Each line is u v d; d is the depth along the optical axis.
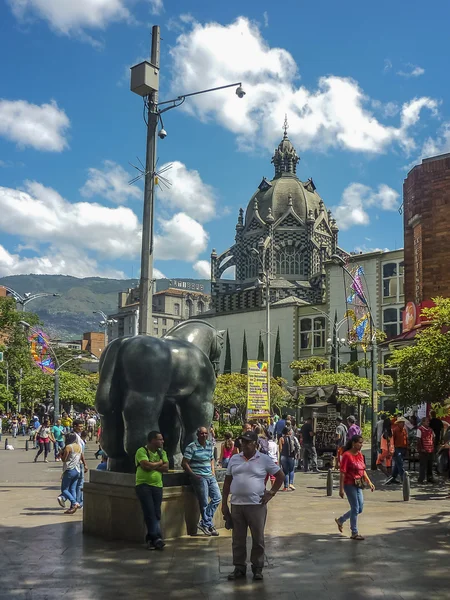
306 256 85.06
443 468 18.52
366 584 8.11
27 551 9.93
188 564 9.12
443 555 9.80
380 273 66.50
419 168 30.72
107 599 7.47
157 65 16.23
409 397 22.12
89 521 11.31
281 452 19.17
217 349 13.33
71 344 156.25
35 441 40.06
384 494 17.56
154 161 15.96
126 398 10.97
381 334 43.22
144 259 15.49
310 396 29.81
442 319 21.86
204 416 11.74
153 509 10.16
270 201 88.31
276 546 10.45
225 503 8.95
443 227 29.61
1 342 51.38
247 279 87.75
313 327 74.75
